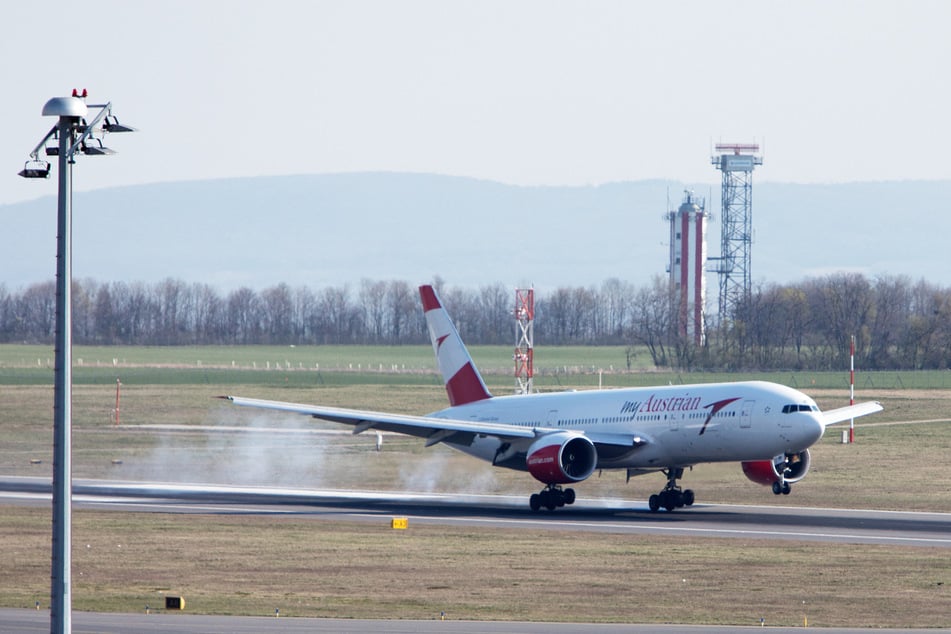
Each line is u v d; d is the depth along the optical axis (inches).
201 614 5364.2
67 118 4165.8
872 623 5403.5
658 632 4950.8
